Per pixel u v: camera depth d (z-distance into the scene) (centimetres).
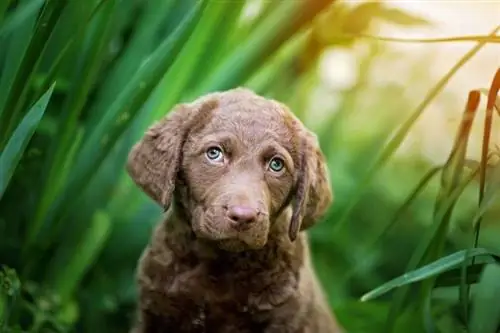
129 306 146
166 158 107
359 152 187
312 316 114
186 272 112
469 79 191
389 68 204
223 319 112
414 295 129
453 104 192
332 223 161
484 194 112
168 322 114
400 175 191
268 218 102
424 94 198
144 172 108
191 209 107
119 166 138
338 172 170
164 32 139
